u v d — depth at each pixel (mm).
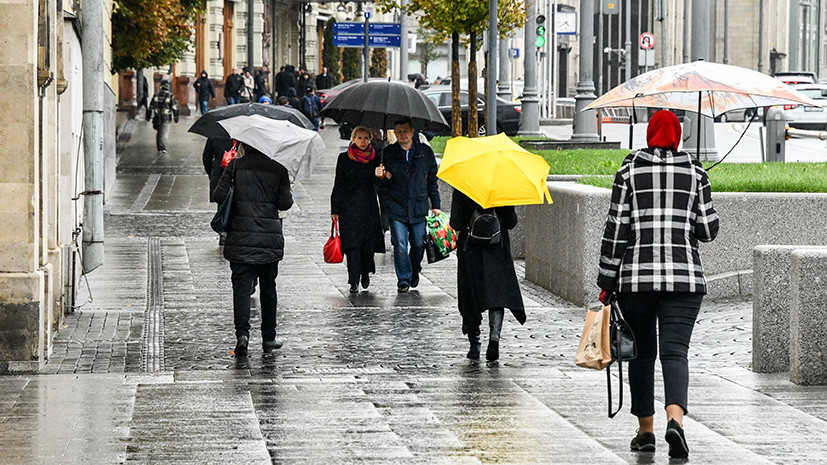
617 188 16547
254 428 17422
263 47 148000
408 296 32719
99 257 33406
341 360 24453
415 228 33250
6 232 22531
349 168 32906
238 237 24578
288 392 20531
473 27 60000
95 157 33312
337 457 15602
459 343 26375
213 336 26938
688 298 16359
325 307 30938
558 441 16641
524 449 16125
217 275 35688
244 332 24750
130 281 34438
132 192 57344
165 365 23859
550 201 24156
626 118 116875
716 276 31062
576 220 31359
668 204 16375
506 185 23500
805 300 21141
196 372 22812
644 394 16500
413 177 32875
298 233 45594
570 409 19078
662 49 112438
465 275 24297
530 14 74000
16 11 22156
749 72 26062
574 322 29094
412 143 32969
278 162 24266
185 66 121062
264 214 24641
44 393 20266
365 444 16391
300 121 32156
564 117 137750
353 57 191875
